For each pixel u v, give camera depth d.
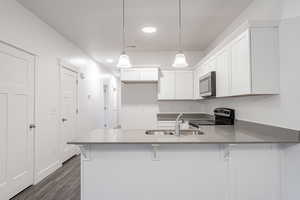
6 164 2.54
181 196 2.14
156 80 5.02
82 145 2.10
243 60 2.33
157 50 5.22
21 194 2.75
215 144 2.13
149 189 2.13
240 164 2.14
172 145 2.13
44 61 3.40
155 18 3.27
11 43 2.60
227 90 2.82
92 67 6.16
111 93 9.16
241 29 2.37
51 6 2.86
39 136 3.22
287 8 2.11
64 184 3.09
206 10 2.99
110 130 2.76
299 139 1.95
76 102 4.82
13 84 2.67
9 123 2.60
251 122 2.74
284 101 2.12
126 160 2.13
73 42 4.55
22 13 2.83
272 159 2.14
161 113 5.36
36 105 3.15
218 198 2.13
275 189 2.13
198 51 5.23
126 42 4.53
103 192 2.12
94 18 3.28
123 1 2.72
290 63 2.09
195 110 5.27
